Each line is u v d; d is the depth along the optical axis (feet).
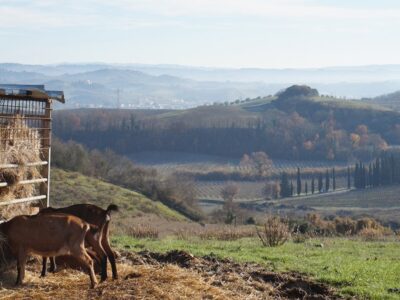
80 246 40.37
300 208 396.37
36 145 49.60
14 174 46.44
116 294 37.04
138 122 594.24
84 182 255.70
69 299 36.68
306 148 622.54
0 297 37.29
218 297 38.34
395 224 219.20
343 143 630.33
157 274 41.24
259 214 319.68
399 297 41.24
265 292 42.57
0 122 47.73
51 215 41.39
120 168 301.43
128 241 73.87
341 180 538.47
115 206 43.21
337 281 46.14
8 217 46.24
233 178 519.60
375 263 56.08
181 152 582.76
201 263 50.88
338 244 80.02
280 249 68.39
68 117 550.36
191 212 275.80
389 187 484.74
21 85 51.13
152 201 260.62
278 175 542.57
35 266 46.32
